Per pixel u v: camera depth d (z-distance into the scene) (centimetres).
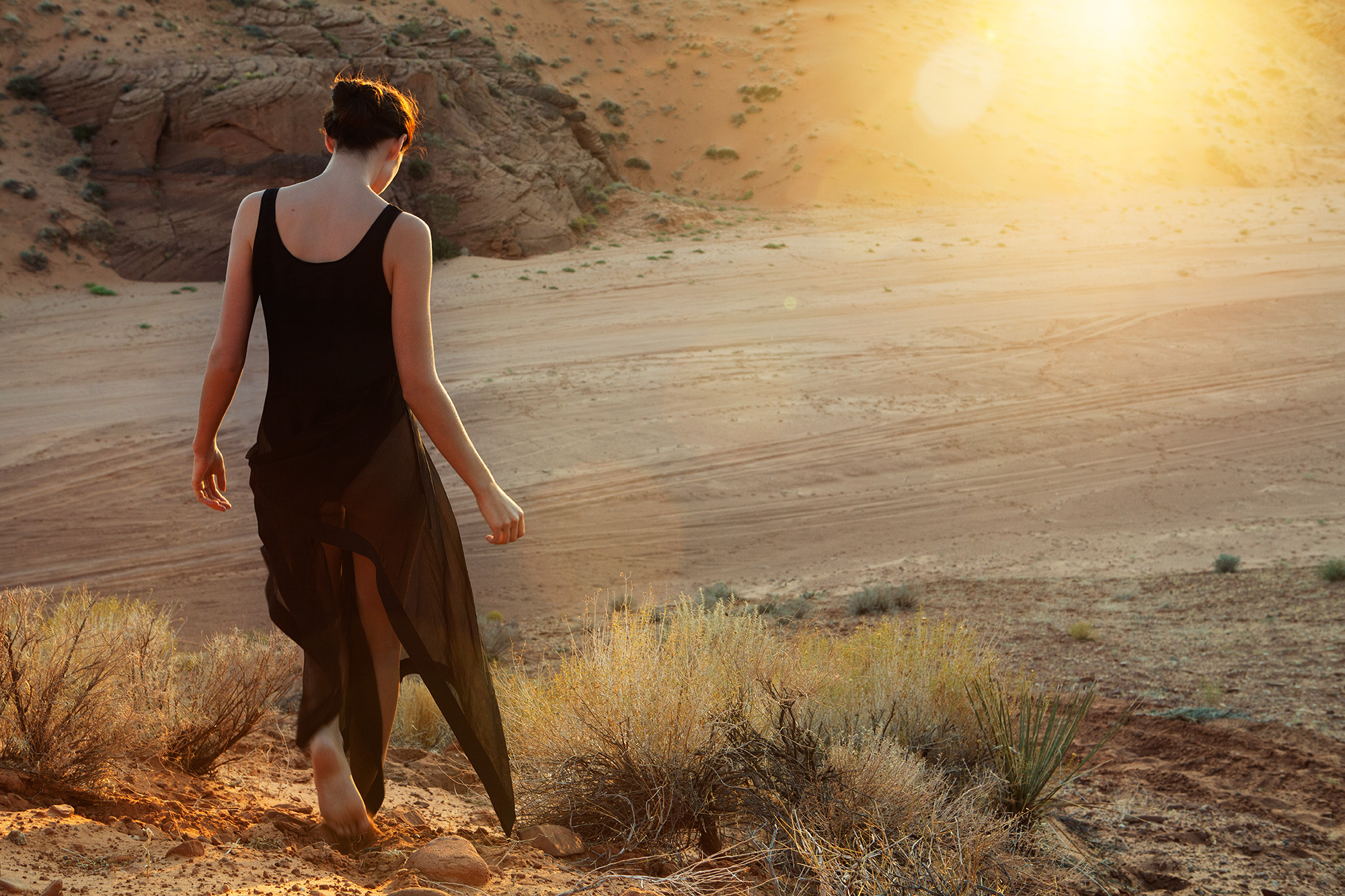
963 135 7806
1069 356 3338
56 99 5588
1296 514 2109
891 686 424
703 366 3322
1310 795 460
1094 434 2689
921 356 3391
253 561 1956
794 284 4500
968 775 378
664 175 7712
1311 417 2739
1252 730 564
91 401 3050
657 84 8550
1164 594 1252
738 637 436
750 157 7731
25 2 6038
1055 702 492
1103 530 2086
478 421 2839
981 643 875
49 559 1970
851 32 9250
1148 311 3806
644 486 2397
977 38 9762
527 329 3906
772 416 2869
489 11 8769
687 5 9719
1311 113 9769
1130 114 8700
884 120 7925
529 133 6688
